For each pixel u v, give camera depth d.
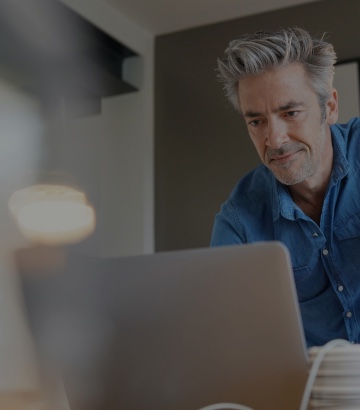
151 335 0.98
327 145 1.53
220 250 0.93
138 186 3.85
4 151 3.85
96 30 3.61
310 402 0.87
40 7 3.29
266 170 1.64
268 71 1.43
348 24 3.53
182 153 3.82
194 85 3.84
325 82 1.47
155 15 3.77
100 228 3.89
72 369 1.06
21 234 3.86
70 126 4.01
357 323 1.51
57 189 3.93
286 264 0.90
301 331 0.90
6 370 3.15
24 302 1.08
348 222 1.52
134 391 1.01
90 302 1.02
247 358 0.93
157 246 3.81
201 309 0.95
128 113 3.93
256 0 3.59
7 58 3.31
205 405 0.97
